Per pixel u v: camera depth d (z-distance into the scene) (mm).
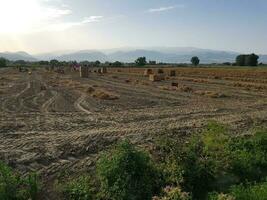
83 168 11906
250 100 31141
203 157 12062
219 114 23266
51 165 12219
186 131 17750
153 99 31344
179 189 9273
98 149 14266
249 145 13180
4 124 18938
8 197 8773
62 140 15641
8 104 27391
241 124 19797
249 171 11438
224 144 12844
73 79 61000
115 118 21438
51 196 9648
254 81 55562
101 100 30359
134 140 15820
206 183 10555
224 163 11633
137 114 23031
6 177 9062
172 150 11258
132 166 9703
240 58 138875
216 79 60375
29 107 25922
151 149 12734
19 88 42125
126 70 101250
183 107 26484
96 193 9508
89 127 18672
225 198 9039
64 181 10711
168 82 53500
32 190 9281
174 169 10391
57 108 25516
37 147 14297
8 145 14688
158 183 9977
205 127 18781
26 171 11609
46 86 45094
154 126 19141
